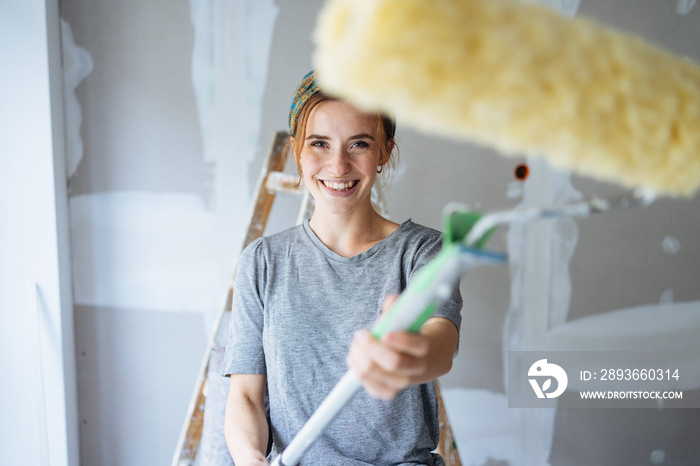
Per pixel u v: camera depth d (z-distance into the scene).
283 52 1.91
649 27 1.93
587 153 0.23
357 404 1.14
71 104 1.92
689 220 2.03
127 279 1.99
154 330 2.01
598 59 0.23
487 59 0.21
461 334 2.03
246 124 1.93
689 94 0.24
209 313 2.00
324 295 1.20
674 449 2.11
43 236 1.88
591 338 2.05
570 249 2.02
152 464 2.06
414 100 0.21
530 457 2.08
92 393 2.03
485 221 0.33
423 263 1.13
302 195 1.72
